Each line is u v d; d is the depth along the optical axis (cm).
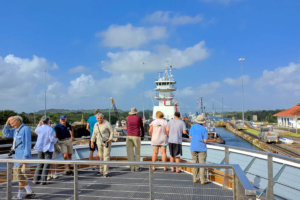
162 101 4606
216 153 688
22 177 485
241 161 591
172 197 468
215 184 557
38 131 612
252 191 229
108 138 703
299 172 424
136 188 534
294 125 7275
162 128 704
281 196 441
